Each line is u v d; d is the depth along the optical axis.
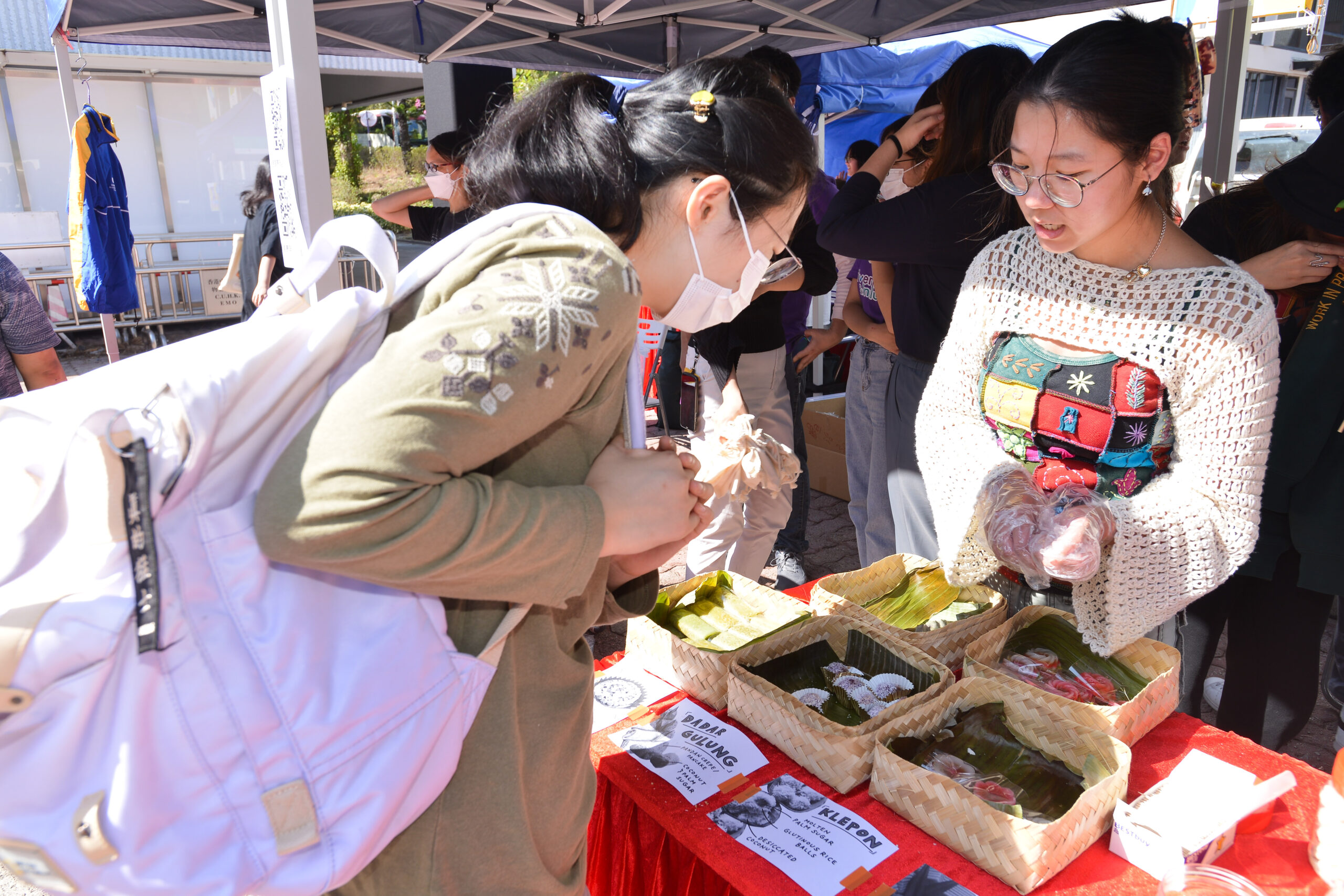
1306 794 1.21
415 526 0.63
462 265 0.70
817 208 3.55
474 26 4.17
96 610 0.62
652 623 1.56
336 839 0.70
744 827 1.18
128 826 0.63
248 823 0.67
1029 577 1.47
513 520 0.69
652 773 1.29
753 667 1.44
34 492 0.66
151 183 9.38
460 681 0.76
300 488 0.63
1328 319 1.66
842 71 6.29
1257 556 1.81
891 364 2.67
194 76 9.30
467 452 0.65
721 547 2.77
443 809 0.80
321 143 1.65
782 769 1.29
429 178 3.29
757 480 1.55
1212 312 1.26
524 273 0.68
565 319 0.68
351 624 0.72
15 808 0.62
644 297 0.92
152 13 4.19
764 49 2.52
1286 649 1.86
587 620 0.92
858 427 2.96
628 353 0.81
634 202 0.80
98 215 5.01
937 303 2.14
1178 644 2.02
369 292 0.74
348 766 0.69
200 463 0.64
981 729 1.28
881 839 1.15
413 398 0.63
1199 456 1.31
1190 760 1.25
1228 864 1.09
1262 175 1.87
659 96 0.84
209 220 9.83
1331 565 1.72
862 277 3.11
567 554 0.73
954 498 1.47
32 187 8.71
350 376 0.71
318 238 0.83
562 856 0.92
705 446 1.59
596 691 1.52
